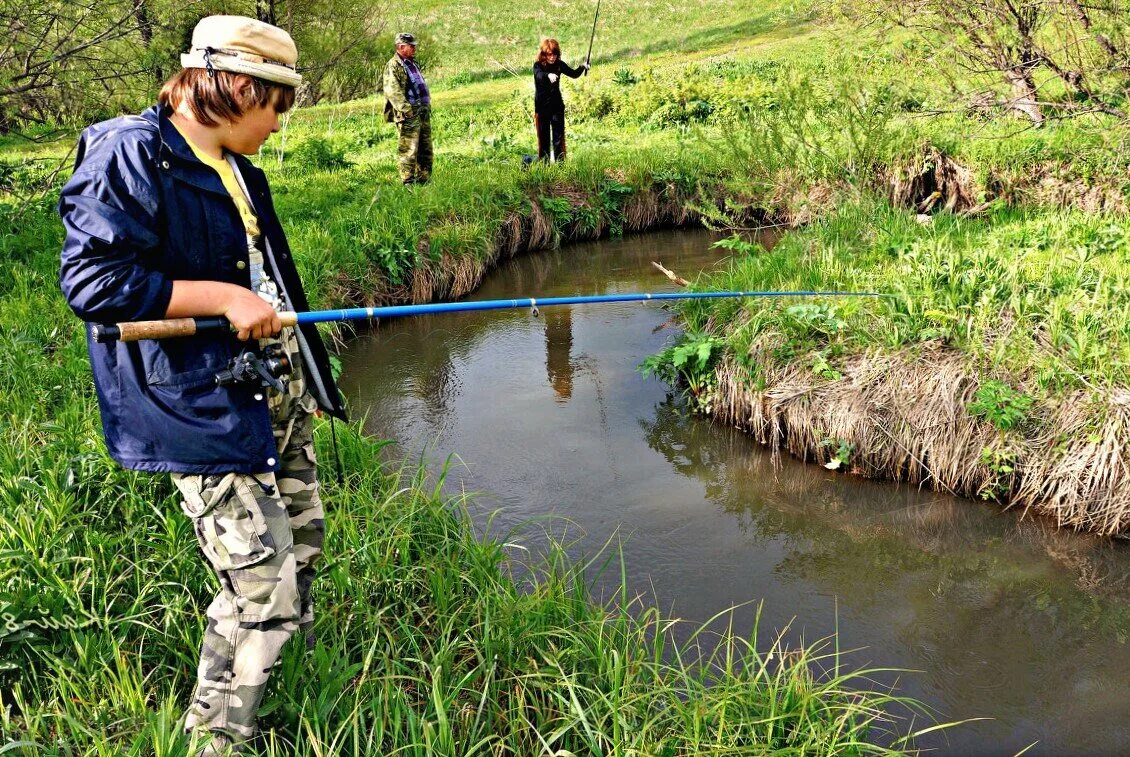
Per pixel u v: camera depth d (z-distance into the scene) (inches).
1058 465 176.9
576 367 259.8
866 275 234.8
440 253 323.9
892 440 194.1
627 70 741.3
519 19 1187.3
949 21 336.5
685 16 1111.0
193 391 85.2
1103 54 315.0
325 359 105.0
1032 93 325.7
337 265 298.4
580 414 229.0
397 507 150.2
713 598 155.1
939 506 185.2
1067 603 154.5
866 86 366.3
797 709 114.3
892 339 201.5
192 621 113.7
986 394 182.2
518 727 110.0
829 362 208.1
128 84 352.8
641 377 250.8
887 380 197.6
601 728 105.7
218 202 87.0
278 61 89.3
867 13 362.9
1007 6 323.6
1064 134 333.7
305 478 101.7
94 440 142.0
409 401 239.0
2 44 335.3
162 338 83.9
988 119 346.9
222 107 87.4
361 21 792.9
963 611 152.4
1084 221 267.6
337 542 131.9
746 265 267.4
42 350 200.4
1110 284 210.1
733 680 119.4
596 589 156.3
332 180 422.0
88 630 109.3
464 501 160.2
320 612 118.0
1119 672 137.5
